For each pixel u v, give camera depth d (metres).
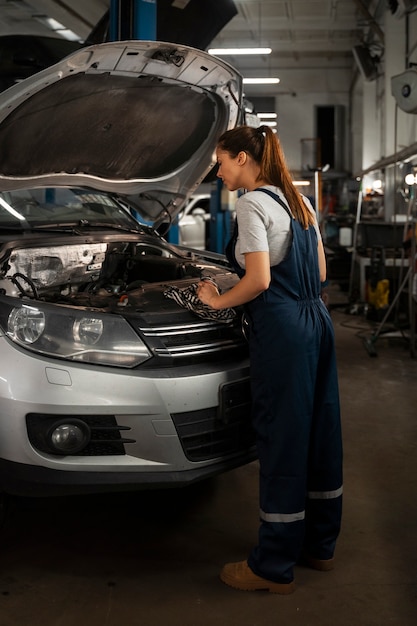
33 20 14.20
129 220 3.86
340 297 9.84
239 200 2.10
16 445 2.13
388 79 12.23
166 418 2.22
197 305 2.47
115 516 2.75
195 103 3.06
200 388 2.29
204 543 2.53
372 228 8.64
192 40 5.69
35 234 3.18
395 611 2.09
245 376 2.42
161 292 2.64
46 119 2.77
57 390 2.12
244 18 16.91
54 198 3.66
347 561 2.40
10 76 4.78
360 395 4.55
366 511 2.80
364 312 8.07
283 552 2.16
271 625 2.02
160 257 3.41
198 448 2.32
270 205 2.08
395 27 12.09
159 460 2.24
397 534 2.60
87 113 2.87
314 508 2.31
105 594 2.18
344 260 10.72
